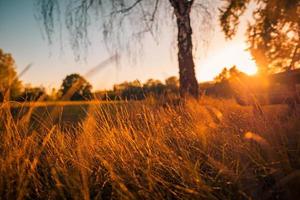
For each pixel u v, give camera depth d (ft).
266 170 4.28
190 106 9.05
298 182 3.56
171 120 8.40
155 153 5.16
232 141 5.60
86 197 3.51
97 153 5.33
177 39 23.72
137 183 3.99
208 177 4.23
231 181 3.99
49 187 4.18
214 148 5.61
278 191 3.78
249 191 3.78
